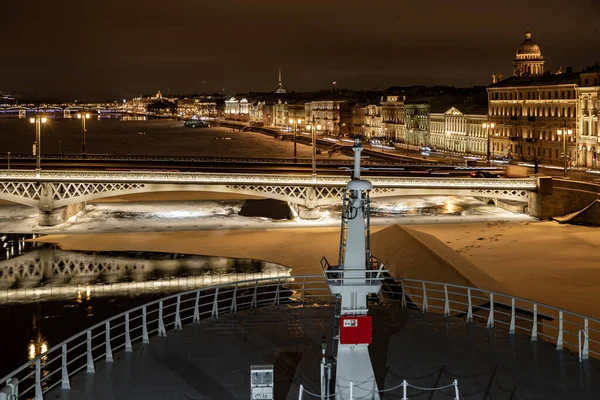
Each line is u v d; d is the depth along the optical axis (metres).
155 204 138.75
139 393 26.95
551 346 31.59
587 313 63.91
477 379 27.86
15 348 61.38
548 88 166.62
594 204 111.19
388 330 33.44
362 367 24.17
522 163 167.62
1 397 22.92
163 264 90.50
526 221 118.25
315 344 31.64
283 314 36.19
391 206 136.50
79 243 102.44
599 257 89.25
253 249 98.25
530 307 52.84
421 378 27.89
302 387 24.45
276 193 120.94
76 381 28.20
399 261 77.19
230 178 118.25
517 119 180.25
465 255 91.69
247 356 30.30
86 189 117.19
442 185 120.56
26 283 81.50
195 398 26.44
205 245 101.00
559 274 80.44
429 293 62.09
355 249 23.70
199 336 32.97
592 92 147.12
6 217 123.81
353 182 23.59
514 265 85.31
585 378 28.05
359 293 23.77
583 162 151.12
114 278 83.75
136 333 63.03
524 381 27.70
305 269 87.75
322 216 124.56
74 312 71.00
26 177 113.31
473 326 34.22
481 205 137.88
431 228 112.38
